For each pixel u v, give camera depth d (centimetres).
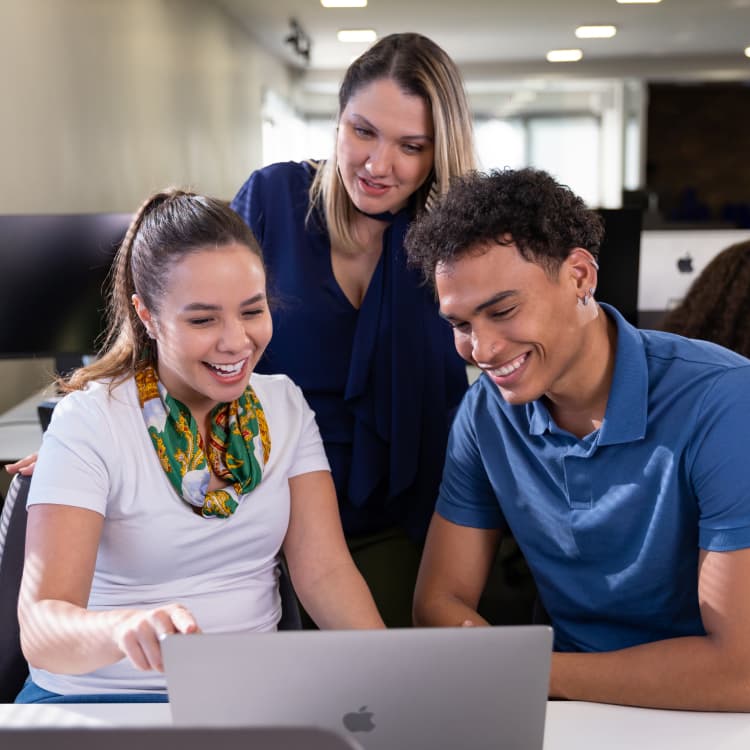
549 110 1366
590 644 143
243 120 926
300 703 98
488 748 101
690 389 129
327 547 151
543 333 121
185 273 132
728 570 123
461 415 153
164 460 138
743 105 1418
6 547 146
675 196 1434
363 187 186
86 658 119
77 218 304
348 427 203
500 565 219
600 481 134
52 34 445
